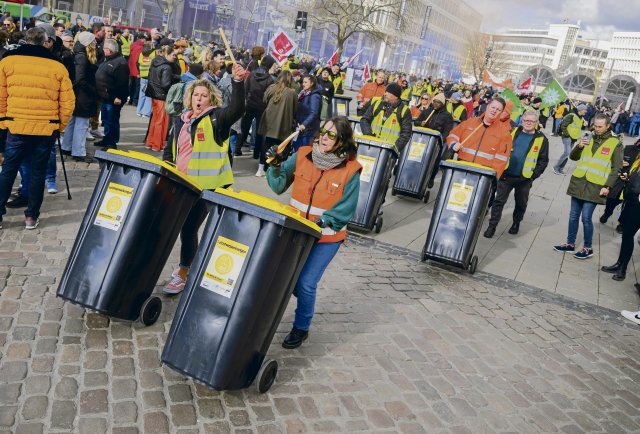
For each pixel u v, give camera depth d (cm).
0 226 554
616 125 3756
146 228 382
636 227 729
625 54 16450
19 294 433
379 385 400
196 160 452
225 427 326
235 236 329
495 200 861
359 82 4134
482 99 2453
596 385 460
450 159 714
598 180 788
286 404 359
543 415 401
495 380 438
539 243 877
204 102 449
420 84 3027
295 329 424
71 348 376
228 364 326
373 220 749
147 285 404
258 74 1008
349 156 381
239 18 7200
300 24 2403
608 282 742
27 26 1583
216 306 327
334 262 628
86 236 386
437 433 358
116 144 959
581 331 567
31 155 547
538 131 849
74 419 310
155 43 1318
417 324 510
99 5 5706
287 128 898
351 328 479
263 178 939
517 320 564
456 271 678
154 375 364
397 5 4644
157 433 311
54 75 534
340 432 342
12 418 301
